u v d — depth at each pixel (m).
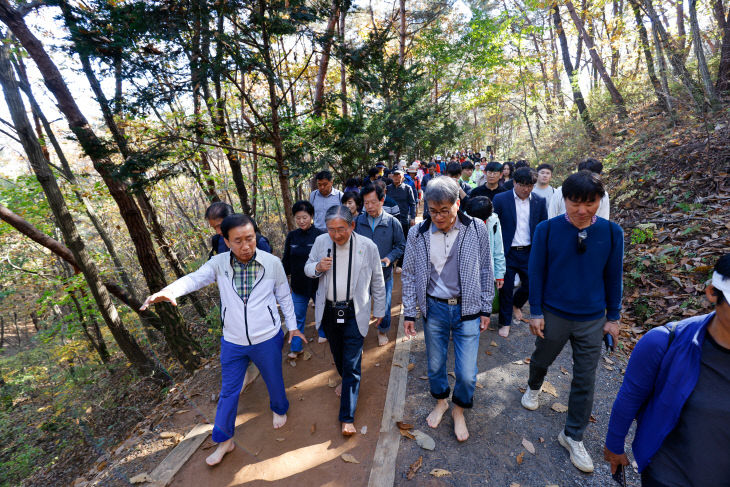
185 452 2.79
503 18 15.05
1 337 10.55
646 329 3.98
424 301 2.64
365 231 4.24
